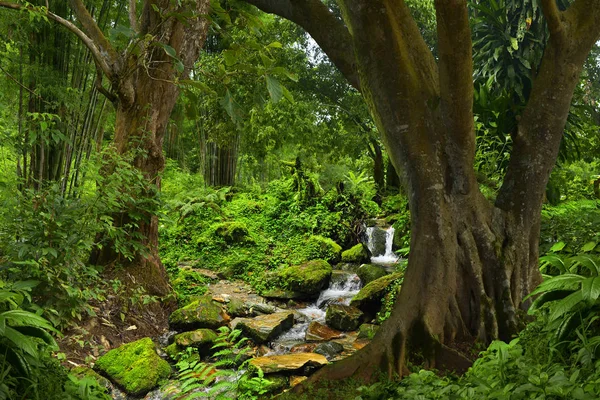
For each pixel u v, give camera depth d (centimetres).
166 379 476
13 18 591
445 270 443
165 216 621
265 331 589
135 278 622
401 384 344
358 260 889
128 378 461
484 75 933
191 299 663
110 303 576
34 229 469
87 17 571
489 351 319
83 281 525
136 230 635
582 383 222
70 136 673
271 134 1160
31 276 461
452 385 269
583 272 328
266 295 772
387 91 464
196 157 2020
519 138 482
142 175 580
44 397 262
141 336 565
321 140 1245
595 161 1108
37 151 635
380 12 455
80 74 700
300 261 892
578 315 264
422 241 449
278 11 562
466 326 448
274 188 1198
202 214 1052
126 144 619
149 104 621
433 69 474
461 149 453
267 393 446
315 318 686
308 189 1087
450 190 461
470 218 461
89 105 727
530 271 474
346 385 386
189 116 419
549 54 474
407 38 466
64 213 488
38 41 645
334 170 1320
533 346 282
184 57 636
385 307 652
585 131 944
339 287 796
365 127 1224
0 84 646
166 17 405
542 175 474
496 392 232
